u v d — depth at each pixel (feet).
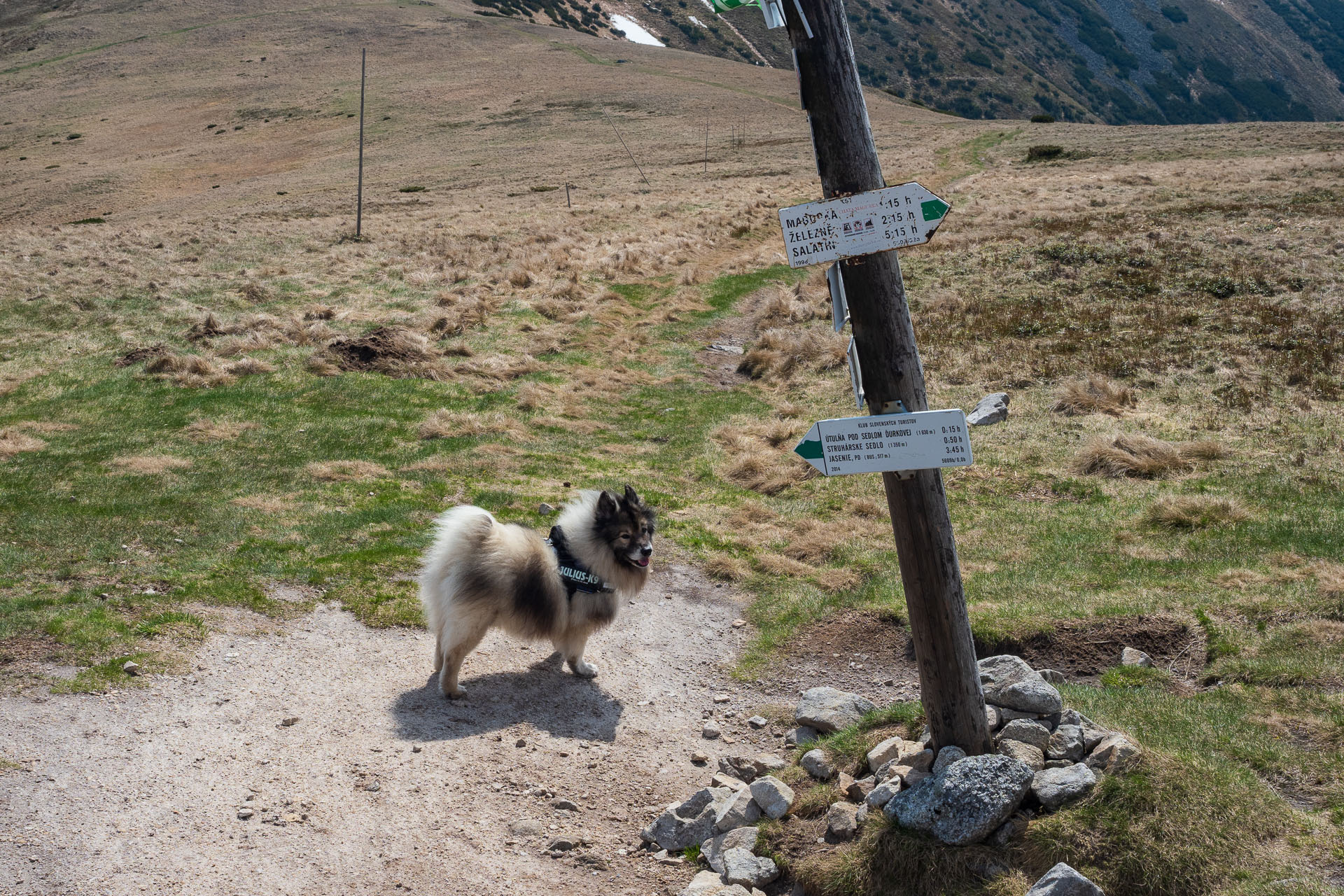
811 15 14.93
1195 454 43.11
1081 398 51.98
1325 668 23.04
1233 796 15.97
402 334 65.05
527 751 21.42
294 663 24.86
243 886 15.69
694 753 22.44
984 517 38.70
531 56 350.64
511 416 53.31
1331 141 167.12
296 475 42.09
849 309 15.85
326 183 200.95
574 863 17.60
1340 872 14.39
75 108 298.15
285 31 377.30
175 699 22.07
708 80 328.08
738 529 38.83
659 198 146.20
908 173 173.06
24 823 16.71
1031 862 14.92
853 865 15.76
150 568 30.17
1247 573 30.01
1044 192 124.98
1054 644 27.14
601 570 24.08
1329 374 52.60
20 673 22.39
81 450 44.37
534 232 114.73
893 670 27.37
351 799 18.62
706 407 57.41
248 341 64.39
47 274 85.61
